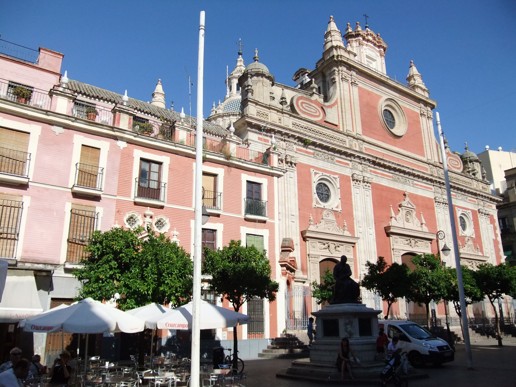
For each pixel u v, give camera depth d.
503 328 36.00
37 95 21.48
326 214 30.64
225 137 25.88
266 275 17.58
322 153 32.16
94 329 10.20
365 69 37.69
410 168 38.00
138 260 13.92
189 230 21.83
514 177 54.91
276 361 19.98
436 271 24.75
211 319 12.50
